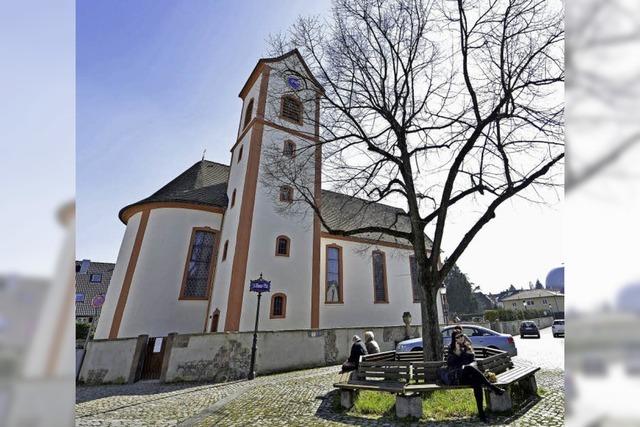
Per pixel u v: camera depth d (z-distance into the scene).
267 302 15.54
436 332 8.40
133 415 6.71
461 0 9.46
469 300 55.03
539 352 14.98
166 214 16.98
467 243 8.84
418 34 10.27
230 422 5.86
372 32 10.62
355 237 22.05
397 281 23.25
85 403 8.06
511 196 8.76
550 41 8.28
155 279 15.73
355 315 20.09
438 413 5.81
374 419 5.68
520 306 58.03
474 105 9.33
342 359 14.20
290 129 19.36
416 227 9.37
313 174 18.97
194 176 21.25
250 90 21.14
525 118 8.70
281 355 12.55
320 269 18.69
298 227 17.83
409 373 6.22
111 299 15.52
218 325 15.00
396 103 10.43
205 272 17.14
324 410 6.38
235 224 16.59
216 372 11.17
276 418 6.00
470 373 5.65
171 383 10.67
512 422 5.22
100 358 11.62
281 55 12.13
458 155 9.30
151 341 12.08
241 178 17.80
